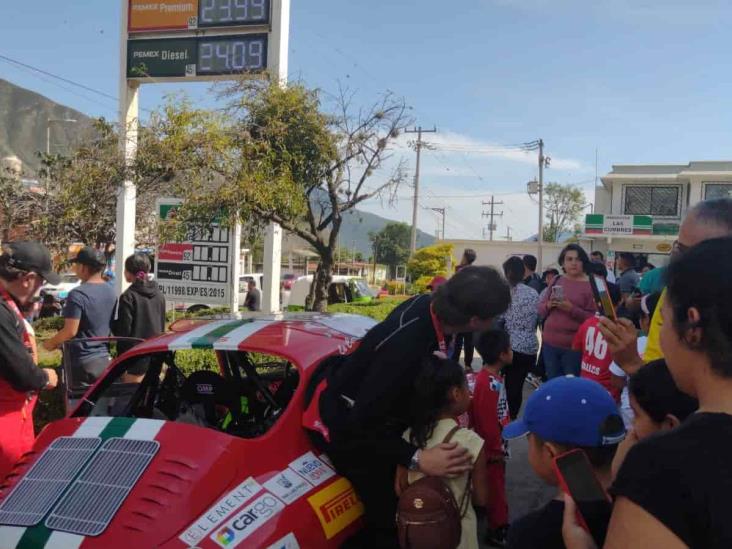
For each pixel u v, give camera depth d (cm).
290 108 960
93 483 297
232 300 998
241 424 414
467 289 285
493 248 4444
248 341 380
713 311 135
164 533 271
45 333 1319
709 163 3541
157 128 930
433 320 299
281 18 1234
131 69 1334
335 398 316
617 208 3678
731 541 121
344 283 2034
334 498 318
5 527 288
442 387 320
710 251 141
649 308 408
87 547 270
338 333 418
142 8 1321
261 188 908
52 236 1548
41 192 1739
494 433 439
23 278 398
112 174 1085
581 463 185
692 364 142
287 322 433
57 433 344
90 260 544
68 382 516
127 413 413
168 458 301
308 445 333
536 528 212
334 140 988
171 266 1027
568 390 210
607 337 286
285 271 5322
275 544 280
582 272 646
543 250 4366
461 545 318
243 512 285
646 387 215
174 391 445
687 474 128
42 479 309
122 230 1312
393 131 1064
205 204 902
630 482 134
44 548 274
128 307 569
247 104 962
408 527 296
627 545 131
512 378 678
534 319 675
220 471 295
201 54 1288
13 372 365
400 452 308
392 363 295
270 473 309
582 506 179
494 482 442
